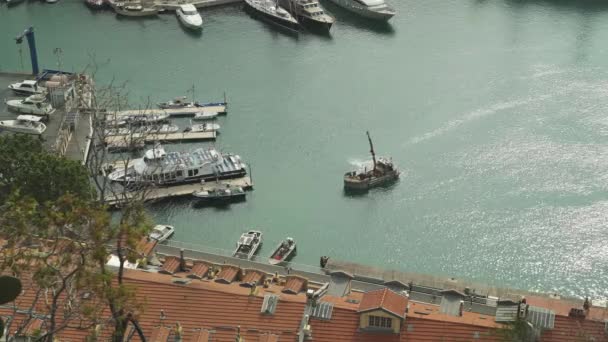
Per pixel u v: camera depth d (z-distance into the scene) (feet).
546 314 324.19
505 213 538.47
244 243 500.33
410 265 497.46
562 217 531.91
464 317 340.39
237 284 354.33
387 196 561.84
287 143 626.64
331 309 327.88
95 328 256.73
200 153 582.76
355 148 618.44
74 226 263.90
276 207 552.82
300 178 585.22
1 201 419.74
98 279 241.35
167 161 566.36
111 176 551.18
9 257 249.96
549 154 599.98
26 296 315.99
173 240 518.37
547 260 495.00
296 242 518.37
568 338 319.47
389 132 638.12
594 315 337.31
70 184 428.56
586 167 583.58
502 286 455.63
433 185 570.46
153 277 347.77
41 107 622.54
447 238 518.78
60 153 557.74
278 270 429.79
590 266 488.02
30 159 433.48
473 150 609.01
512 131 631.15
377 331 322.75
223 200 556.10
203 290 337.31
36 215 262.67
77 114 615.98
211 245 515.91
